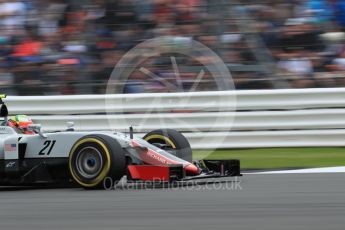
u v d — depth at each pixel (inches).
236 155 1438.2
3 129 1016.2
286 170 1165.7
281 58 1643.7
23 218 705.6
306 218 673.6
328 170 1138.0
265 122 1494.8
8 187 1074.1
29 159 988.6
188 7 1715.1
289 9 1690.5
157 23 1721.2
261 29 1672.0
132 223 660.1
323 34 1658.5
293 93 1486.2
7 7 1781.5
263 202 788.6
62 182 1023.6
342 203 772.6
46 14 1764.3
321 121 1475.1
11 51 1727.4
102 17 1743.4
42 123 1585.9
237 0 1690.5
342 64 1624.0
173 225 645.3
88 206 778.2
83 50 1708.9
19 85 1688.0
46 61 1702.8
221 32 1679.4
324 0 1692.9
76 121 1568.7
